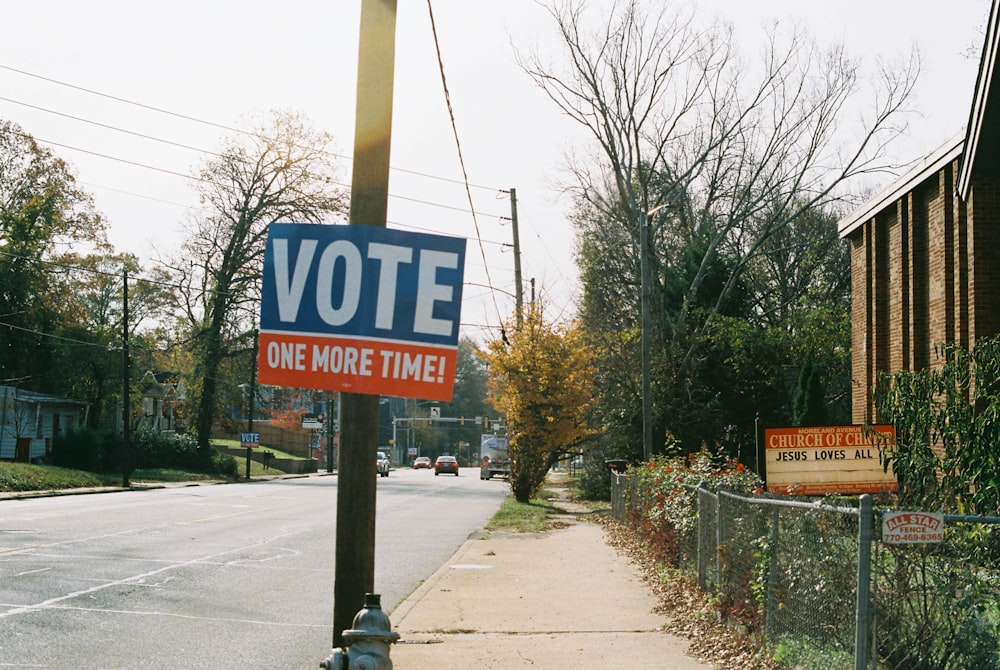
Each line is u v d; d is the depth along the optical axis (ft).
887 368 73.05
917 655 21.43
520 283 123.13
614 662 29.96
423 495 141.18
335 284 22.43
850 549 23.13
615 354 134.92
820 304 147.64
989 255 53.36
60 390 191.72
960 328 56.34
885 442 32.81
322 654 31.78
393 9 23.95
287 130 186.19
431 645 32.89
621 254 153.99
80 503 104.53
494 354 120.98
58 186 191.21
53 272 189.67
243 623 36.96
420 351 22.25
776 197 141.18
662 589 43.93
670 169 136.98
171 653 31.55
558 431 118.52
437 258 22.45
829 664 23.45
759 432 59.98
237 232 186.91
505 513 96.99
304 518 86.53
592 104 128.26
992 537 21.70
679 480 49.32
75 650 31.45
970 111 50.24
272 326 22.57
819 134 130.52
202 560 55.06
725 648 30.76
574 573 51.11
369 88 23.76
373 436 22.85
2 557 52.95
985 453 28.68
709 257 139.13
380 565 56.18
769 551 28.27
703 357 129.59
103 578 46.70
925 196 64.18
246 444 198.49
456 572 51.67
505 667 29.40
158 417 253.24
